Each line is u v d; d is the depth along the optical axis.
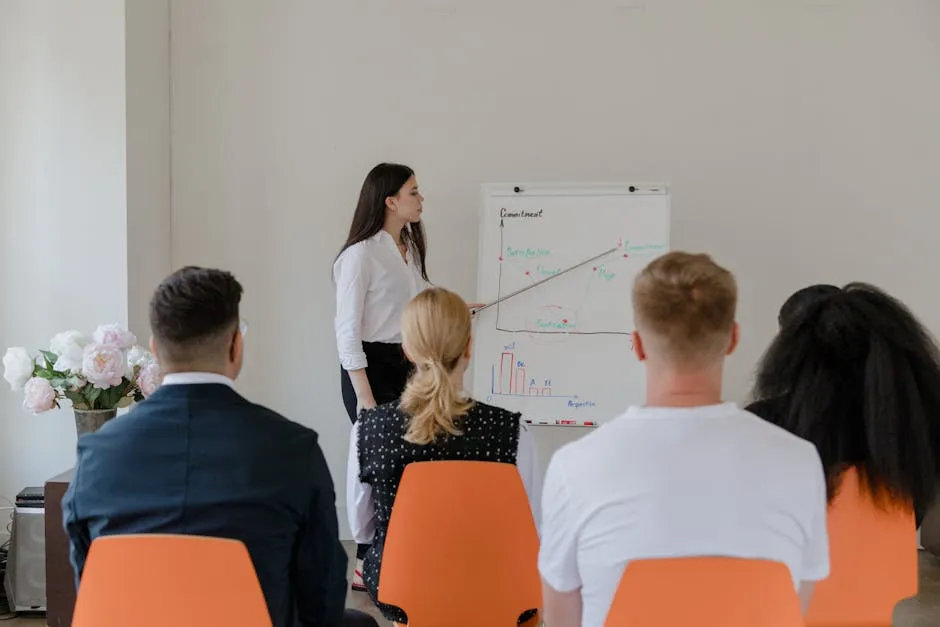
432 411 1.75
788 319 1.87
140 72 3.20
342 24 3.45
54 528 2.52
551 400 3.18
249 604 1.27
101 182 3.09
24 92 3.08
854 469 1.53
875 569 1.54
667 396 1.22
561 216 3.22
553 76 3.46
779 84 3.46
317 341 3.55
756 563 1.12
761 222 3.50
